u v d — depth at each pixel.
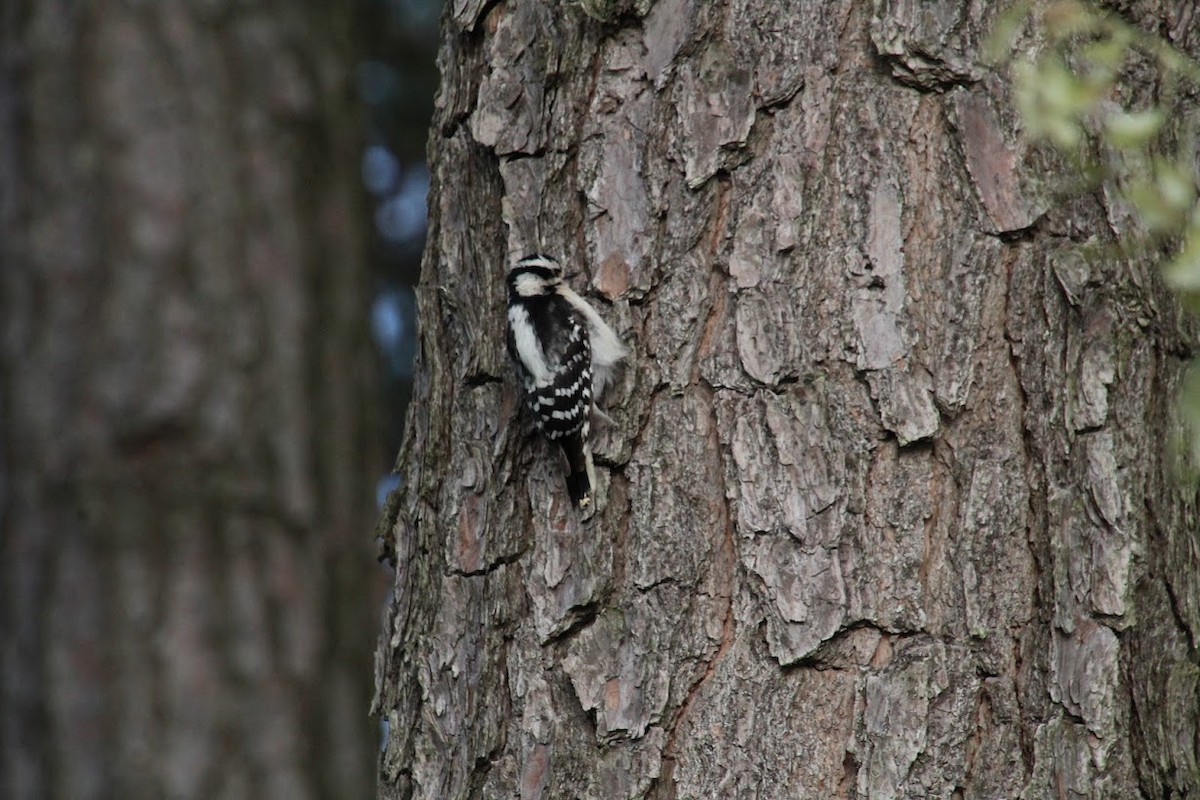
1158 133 8.66
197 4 13.86
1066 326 8.27
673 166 8.79
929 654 8.03
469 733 8.70
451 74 9.68
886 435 8.23
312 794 12.91
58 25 13.58
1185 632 8.26
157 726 12.60
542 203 9.09
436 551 9.17
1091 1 8.69
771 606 8.18
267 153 13.98
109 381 13.03
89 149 13.41
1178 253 8.60
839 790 7.98
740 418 8.42
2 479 13.02
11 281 13.29
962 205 8.38
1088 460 8.16
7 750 12.62
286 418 13.55
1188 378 8.45
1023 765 7.95
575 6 9.07
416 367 9.84
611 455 8.63
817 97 8.57
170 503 12.98
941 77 8.47
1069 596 8.07
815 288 8.43
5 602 12.80
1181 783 8.10
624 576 8.51
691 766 8.15
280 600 13.19
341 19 15.09
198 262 13.41
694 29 8.82
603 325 8.73
